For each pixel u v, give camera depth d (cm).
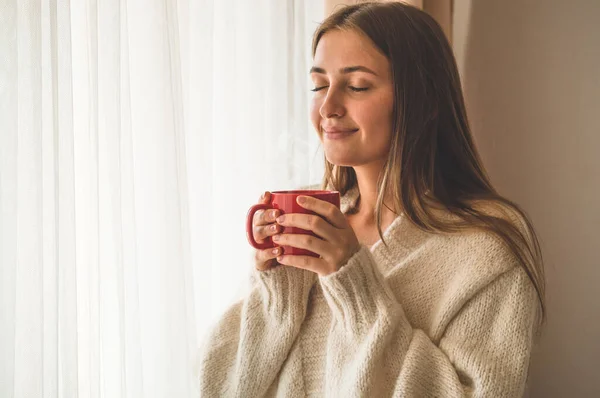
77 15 104
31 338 89
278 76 154
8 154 88
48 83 91
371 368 81
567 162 175
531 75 177
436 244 93
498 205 96
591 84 170
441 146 103
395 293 93
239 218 148
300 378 93
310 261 83
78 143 105
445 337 87
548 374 180
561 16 171
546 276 179
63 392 93
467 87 184
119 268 105
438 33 99
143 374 116
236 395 95
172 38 117
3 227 88
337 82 92
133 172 110
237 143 149
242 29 149
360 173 104
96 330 103
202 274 136
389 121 93
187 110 133
